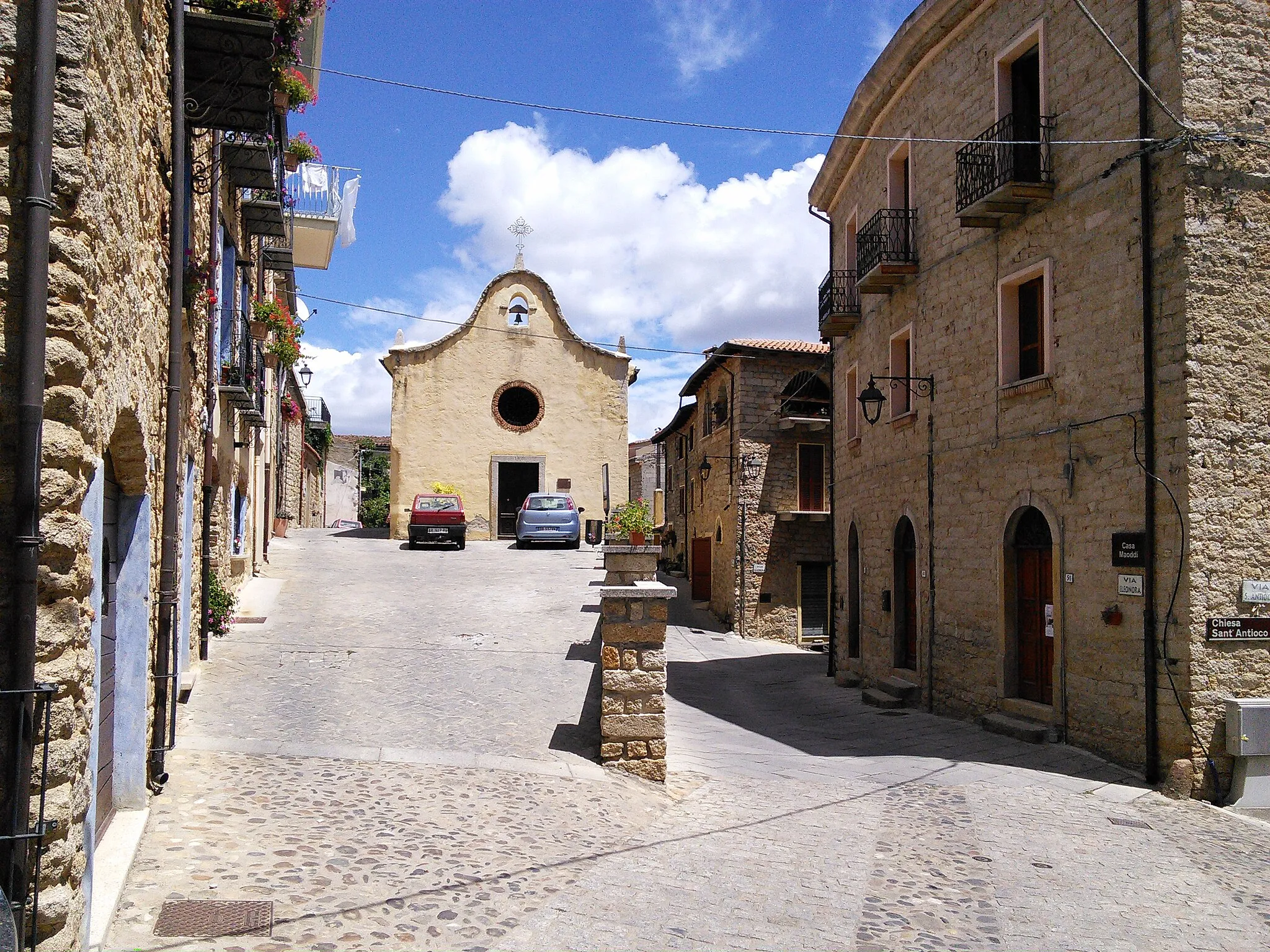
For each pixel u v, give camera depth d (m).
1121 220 10.51
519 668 13.09
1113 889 6.62
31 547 3.86
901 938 5.52
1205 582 9.50
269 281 19.05
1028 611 12.42
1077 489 11.14
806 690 17.67
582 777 8.38
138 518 6.36
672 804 8.23
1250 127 9.98
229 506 15.46
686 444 33.50
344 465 60.03
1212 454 9.62
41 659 3.95
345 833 6.18
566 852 6.46
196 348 10.05
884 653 16.75
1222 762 9.40
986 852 7.32
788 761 10.69
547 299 34.16
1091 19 9.49
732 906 5.81
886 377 15.08
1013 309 12.80
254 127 9.34
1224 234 9.82
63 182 4.07
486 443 33.31
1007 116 12.44
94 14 4.28
